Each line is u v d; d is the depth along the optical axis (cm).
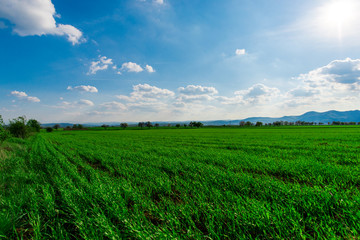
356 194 365
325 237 238
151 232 252
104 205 345
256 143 1720
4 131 1413
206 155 965
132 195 381
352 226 249
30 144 1802
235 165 695
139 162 844
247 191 402
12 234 270
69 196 362
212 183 479
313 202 316
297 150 1122
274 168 632
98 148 1456
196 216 304
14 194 405
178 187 445
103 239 252
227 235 245
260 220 269
